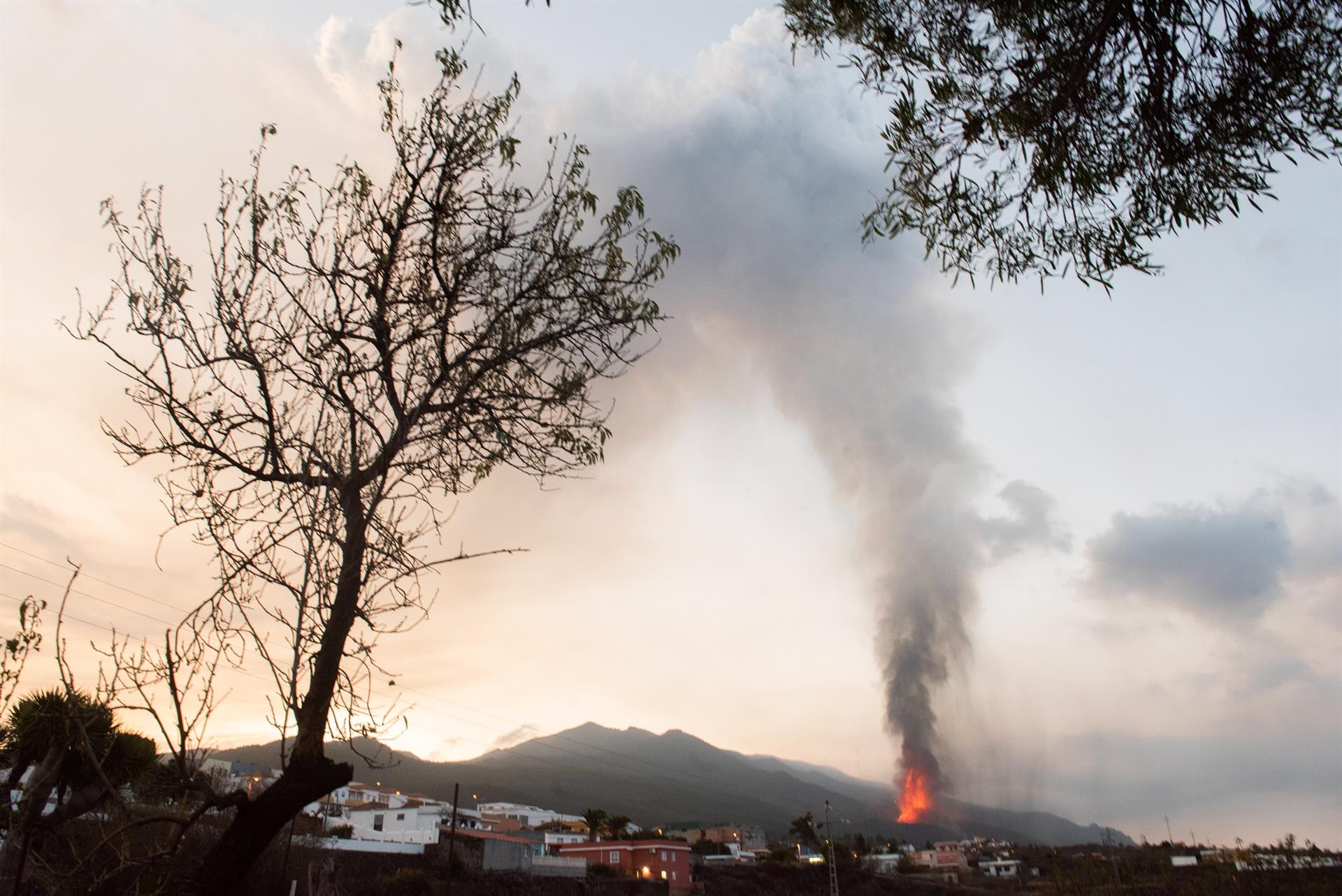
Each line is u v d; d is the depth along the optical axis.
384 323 4.95
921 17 5.59
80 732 4.16
